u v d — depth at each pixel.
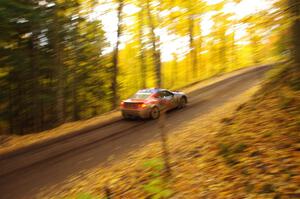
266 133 7.38
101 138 13.39
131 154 10.56
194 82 32.62
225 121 10.70
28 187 8.83
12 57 23.16
